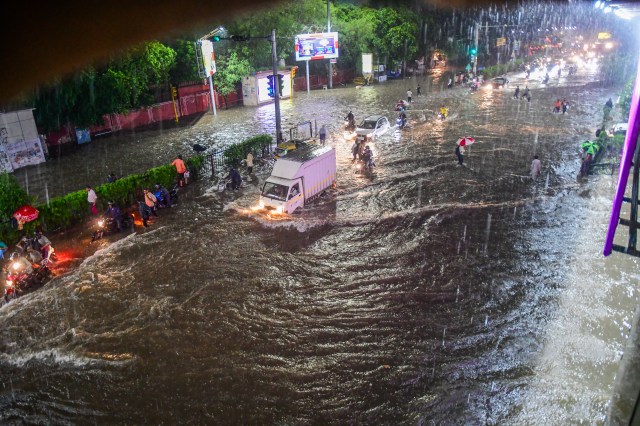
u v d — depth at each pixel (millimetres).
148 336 13266
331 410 10727
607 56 58469
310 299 14773
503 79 54031
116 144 33219
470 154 28531
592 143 25016
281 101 48469
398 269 16297
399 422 10352
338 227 19531
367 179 24938
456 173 25359
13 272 15484
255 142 28578
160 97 41125
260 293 15117
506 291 14789
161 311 14297
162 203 21672
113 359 12453
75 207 19922
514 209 20734
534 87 53594
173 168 23766
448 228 19141
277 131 29656
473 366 11766
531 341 12492
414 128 35219
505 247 17469
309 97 50562
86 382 11758
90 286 15641
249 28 45031
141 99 37906
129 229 19656
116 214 19172
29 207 17844
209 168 26516
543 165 26266
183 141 33406
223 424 10445
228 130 36312
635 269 15492
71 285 15719
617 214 5508
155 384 11617
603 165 24688
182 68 42250
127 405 11047
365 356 12312
